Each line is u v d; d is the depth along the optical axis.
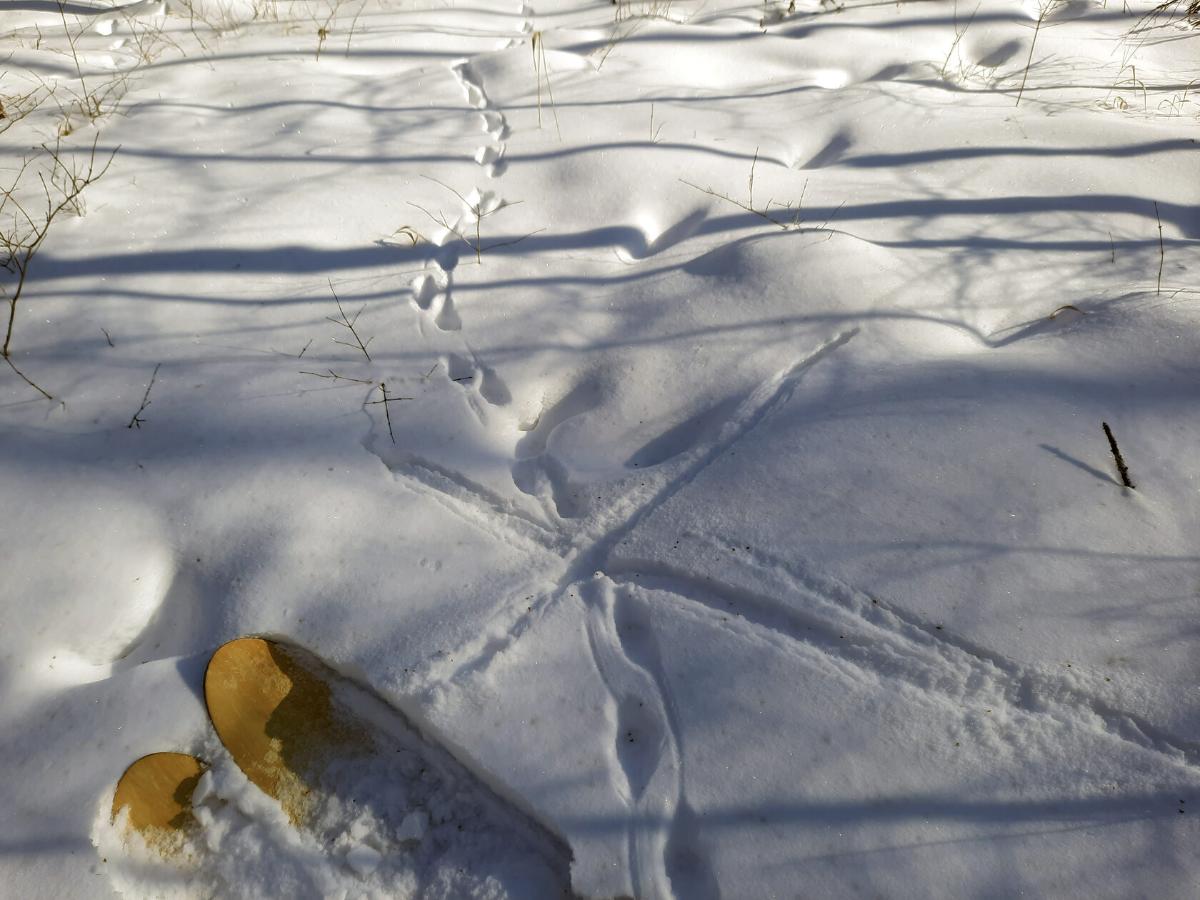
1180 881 1.67
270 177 3.65
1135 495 2.22
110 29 4.79
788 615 2.17
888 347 2.76
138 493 2.58
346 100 4.14
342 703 2.21
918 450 2.40
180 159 3.73
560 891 1.88
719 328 2.91
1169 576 2.07
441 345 3.03
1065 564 2.12
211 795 2.08
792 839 1.80
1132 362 2.52
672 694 2.07
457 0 5.20
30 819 1.99
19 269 3.24
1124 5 4.44
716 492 2.45
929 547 2.20
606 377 2.89
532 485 2.64
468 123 3.98
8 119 3.92
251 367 2.96
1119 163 3.37
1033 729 1.90
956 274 2.98
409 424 2.78
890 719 1.95
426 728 2.11
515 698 2.10
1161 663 1.95
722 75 4.38
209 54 4.48
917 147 3.59
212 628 2.32
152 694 2.18
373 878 1.96
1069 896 1.67
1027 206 3.24
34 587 2.38
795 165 3.73
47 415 2.80
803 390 2.67
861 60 4.34
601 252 3.34
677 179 3.55
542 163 3.71
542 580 2.35
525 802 1.95
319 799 2.07
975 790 1.82
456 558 2.42
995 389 2.51
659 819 1.87
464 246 3.39
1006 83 4.02
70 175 3.59
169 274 3.25
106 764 2.07
